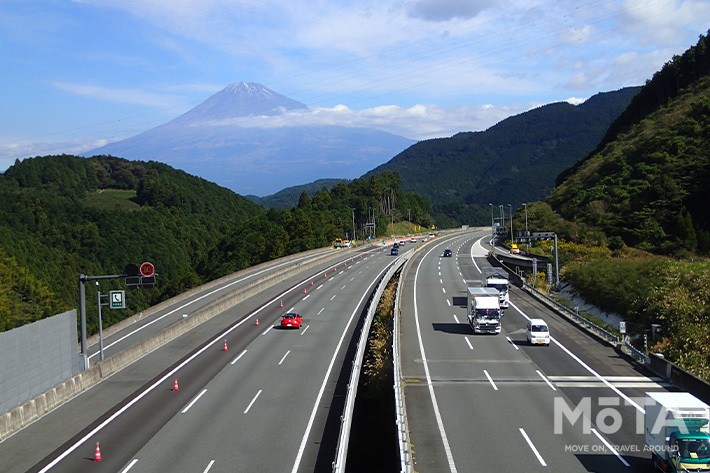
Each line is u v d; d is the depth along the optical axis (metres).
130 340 52.19
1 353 28.69
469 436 25.50
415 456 23.42
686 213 84.62
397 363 34.56
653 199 93.56
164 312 66.44
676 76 136.50
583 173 126.25
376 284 78.75
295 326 51.12
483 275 81.31
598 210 101.75
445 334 47.12
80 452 24.22
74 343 35.56
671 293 48.47
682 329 42.88
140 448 24.36
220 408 29.48
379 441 29.19
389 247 144.62
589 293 62.69
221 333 50.09
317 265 106.62
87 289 105.44
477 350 41.66
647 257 77.94
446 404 30.05
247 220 160.75
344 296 69.25
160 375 36.69
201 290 81.06
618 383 33.53
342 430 23.28
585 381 33.97
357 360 35.06
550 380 34.19
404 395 31.55
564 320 52.25
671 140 105.69
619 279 59.31
